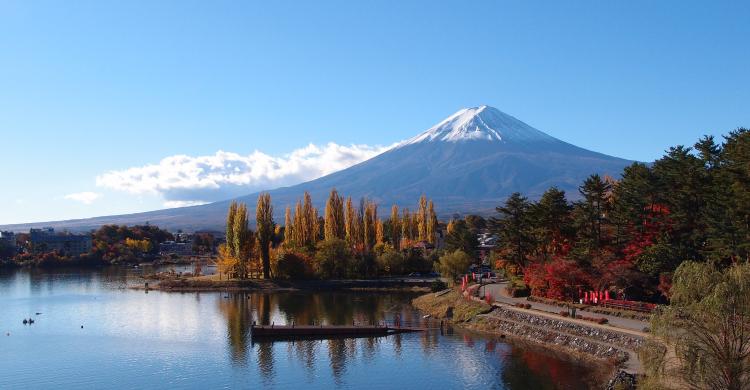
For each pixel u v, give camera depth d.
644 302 93.12
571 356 79.81
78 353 90.44
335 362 83.25
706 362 46.44
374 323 111.44
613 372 68.75
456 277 151.62
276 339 98.62
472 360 81.12
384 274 191.00
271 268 184.00
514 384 69.81
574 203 117.50
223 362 84.44
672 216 92.81
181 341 98.19
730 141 93.00
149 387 73.62
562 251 117.31
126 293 166.12
